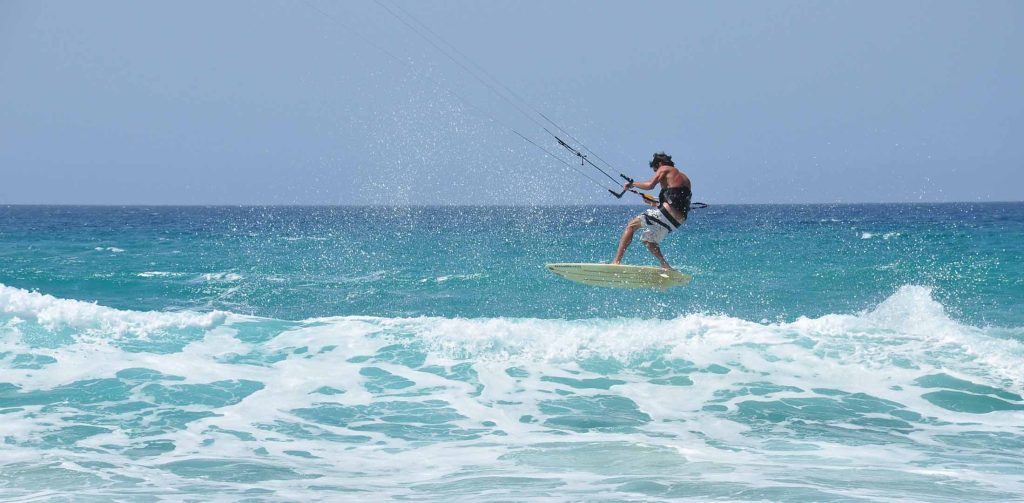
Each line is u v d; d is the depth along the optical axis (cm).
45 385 3538
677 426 3134
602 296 7350
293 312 6650
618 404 3453
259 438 2931
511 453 2752
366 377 3828
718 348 4322
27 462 2564
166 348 4247
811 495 2241
